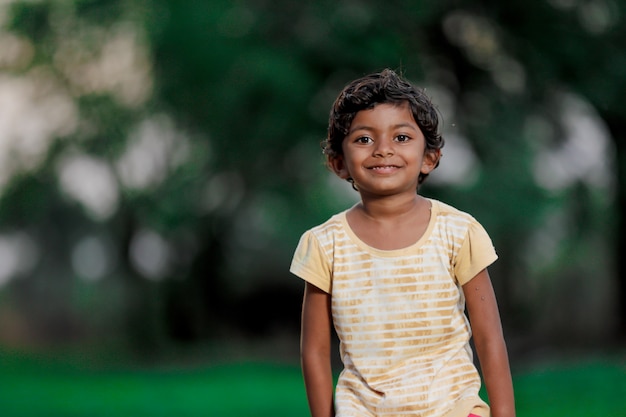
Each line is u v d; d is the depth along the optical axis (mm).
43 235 31859
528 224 25656
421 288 4273
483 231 4352
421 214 4379
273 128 24953
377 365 4281
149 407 15430
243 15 24906
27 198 30156
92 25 27500
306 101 24781
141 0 26250
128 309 31594
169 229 28875
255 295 32156
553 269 30266
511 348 28156
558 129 26266
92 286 32406
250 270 31828
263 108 25000
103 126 28594
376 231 4359
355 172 4340
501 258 28109
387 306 4281
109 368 25344
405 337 4270
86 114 28641
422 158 4406
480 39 26344
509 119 25578
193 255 31094
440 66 26406
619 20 25797
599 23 26156
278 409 14906
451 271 4316
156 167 29000
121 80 29016
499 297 29328
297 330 32469
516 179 25188
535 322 30359
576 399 15312
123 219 30422
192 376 22109
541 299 30500
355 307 4320
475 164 25953
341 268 4359
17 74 28938
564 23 25844
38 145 29594
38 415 14344
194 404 15812
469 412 4098
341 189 28922
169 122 27531
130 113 28000
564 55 25656
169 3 25453
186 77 25328
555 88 26094
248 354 29641
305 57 24500
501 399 4301
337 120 4406
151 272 31312
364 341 4305
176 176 28016
